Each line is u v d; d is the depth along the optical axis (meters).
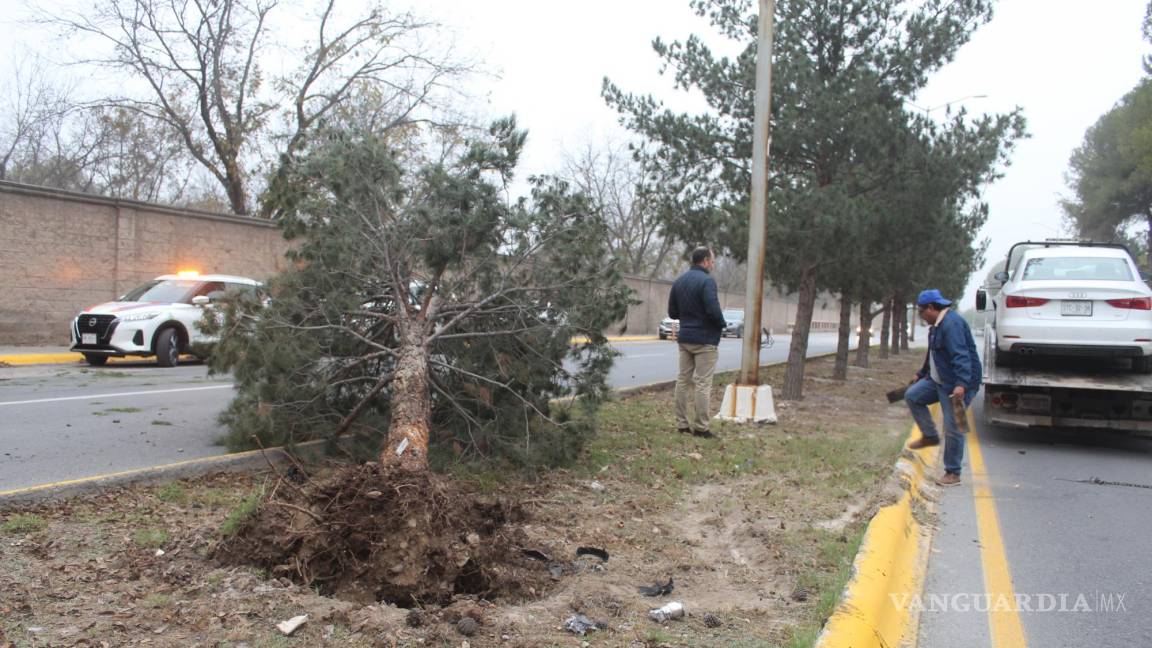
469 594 3.91
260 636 3.21
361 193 6.28
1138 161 36.28
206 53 26.00
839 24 12.70
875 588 4.17
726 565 4.63
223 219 20.64
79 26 23.59
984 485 7.63
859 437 9.27
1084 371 10.29
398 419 5.27
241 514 4.21
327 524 4.04
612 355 7.10
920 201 12.31
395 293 6.31
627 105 13.59
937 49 12.33
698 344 8.57
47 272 16.91
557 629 3.51
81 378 12.69
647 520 5.44
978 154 11.73
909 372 21.98
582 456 7.20
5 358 14.58
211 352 6.57
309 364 6.34
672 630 3.60
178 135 29.25
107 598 3.49
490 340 6.61
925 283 19.08
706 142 12.87
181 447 7.00
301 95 27.55
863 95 11.85
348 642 3.22
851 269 13.25
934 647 3.95
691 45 13.38
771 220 11.88
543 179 6.82
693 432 8.79
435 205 6.28
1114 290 9.45
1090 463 8.93
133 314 14.70
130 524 4.56
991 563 5.22
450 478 5.54
